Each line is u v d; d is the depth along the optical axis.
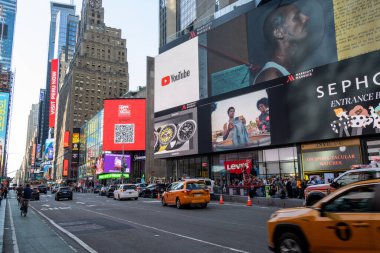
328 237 5.76
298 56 33.19
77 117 132.75
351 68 28.92
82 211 21.52
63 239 11.13
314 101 31.14
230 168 36.78
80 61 137.00
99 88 138.62
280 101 34.06
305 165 31.75
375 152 27.36
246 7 44.19
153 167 72.62
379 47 27.42
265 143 34.94
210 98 42.50
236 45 40.03
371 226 5.26
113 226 13.66
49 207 26.66
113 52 145.25
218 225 13.03
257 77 36.91
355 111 28.16
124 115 78.88
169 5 118.38
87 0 151.75
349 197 5.76
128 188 34.84
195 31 48.34
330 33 30.94
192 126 44.50
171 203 22.27
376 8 27.98
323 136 30.02
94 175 93.94
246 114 37.56
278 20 35.75
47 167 188.38
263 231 11.29
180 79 47.59
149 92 75.31
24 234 12.59
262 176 35.84
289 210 6.78
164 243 9.76
